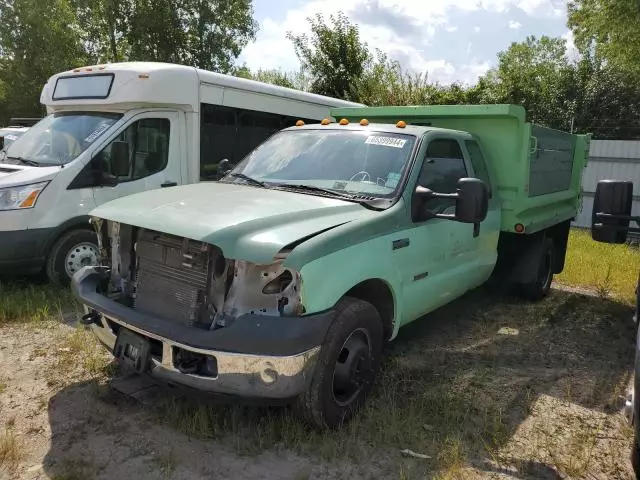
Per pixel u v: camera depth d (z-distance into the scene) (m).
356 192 4.52
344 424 3.94
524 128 5.77
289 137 5.41
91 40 25.73
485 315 6.68
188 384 3.50
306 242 3.52
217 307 3.57
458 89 25.25
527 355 5.55
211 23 25.91
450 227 5.04
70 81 7.93
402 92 21.61
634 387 2.93
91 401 4.23
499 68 34.59
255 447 3.66
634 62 18.39
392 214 4.28
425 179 4.76
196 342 3.35
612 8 16.95
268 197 4.25
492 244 5.89
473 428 4.07
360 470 3.51
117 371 4.70
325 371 3.62
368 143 4.93
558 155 7.10
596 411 4.42
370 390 4.22
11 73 23.55
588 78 30.12
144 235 3.98
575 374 5.14
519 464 3.64
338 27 22.08
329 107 10.76
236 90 8.78
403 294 4.45
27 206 6.44
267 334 3.31
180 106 8.00
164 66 7.77
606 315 6.97
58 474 3.37
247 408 4.11
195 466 3.49
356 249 3.85
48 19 22.97
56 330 5.64
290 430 3.81
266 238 3.43
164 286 3.84
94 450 3.62
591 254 11.05
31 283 7.02
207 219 3.63
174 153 7.97
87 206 6.94
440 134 5.14
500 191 6.05
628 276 8.99
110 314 3.82
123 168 7.00
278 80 25.27
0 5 22.48
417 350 5.51
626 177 16.36
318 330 3.47
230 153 8.84
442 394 4.50
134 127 7.47
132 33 24.98
